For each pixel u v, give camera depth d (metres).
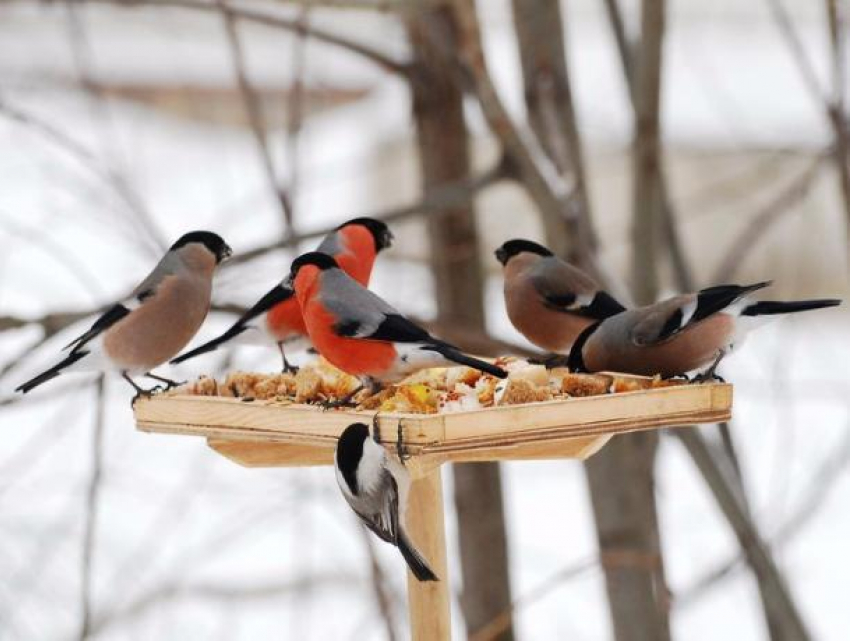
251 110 10.80
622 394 7.35
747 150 14.05
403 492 7.12
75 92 15.84
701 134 19.17
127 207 12.65
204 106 20.39
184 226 17.70
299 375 7.98
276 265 11.19
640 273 11.60
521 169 11.03
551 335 10.23
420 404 7.34
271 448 8.45
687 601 11.12
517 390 7.32
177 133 20.02
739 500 11.31
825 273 19.59
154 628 12.98
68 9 11.92
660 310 8.40
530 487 18.41
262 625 14.15
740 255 11.85
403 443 6.98
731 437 12.31
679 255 12.79
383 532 7.07
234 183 18.91
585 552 16.17
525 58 11.71
